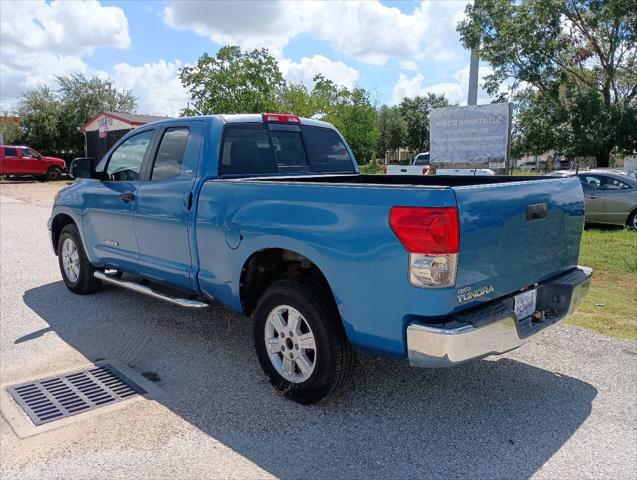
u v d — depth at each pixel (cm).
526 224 335
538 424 344
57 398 376
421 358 292
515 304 343
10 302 609
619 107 2339
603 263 819
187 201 430
